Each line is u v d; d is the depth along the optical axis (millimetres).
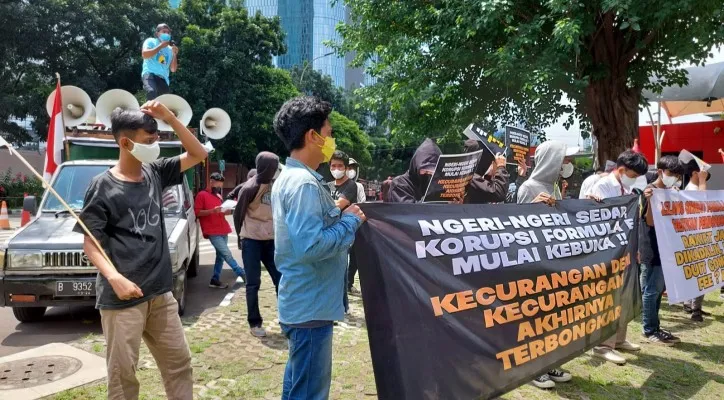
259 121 31766
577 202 4152
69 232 5395
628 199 4559
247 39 29797
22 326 5625
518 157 6223
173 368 3061
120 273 2758
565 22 8219
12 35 24469
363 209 2869
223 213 7645
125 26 26219
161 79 10078
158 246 2924
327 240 2344
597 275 4008
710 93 11398
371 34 11875
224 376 4230
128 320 2770
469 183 4805
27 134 27484
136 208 2842
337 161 5660
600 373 4492
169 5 29172
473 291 3150
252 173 6656
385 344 2770
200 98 28438
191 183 9219
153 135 2854
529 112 10617
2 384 3941
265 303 6695
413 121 12391
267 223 5242
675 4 7887
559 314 3643
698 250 5445
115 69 28141
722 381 4391
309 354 2477
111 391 2783
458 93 11516
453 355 2955
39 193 27047
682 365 4719
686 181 8586
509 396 3971
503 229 3467
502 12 8852
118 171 2889
